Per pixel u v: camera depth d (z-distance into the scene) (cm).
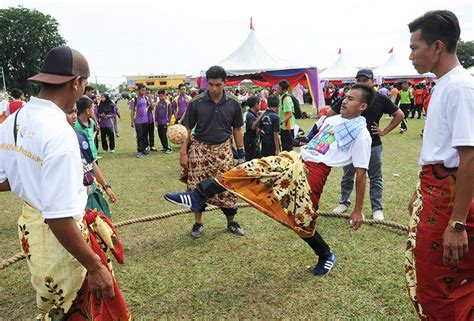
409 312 292
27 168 176
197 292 329
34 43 6362
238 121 442
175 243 432
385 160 875
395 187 645
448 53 201
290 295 321
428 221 207
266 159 332
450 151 198
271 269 366
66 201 167
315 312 297
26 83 6431
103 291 183
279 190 326
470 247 201
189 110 425
